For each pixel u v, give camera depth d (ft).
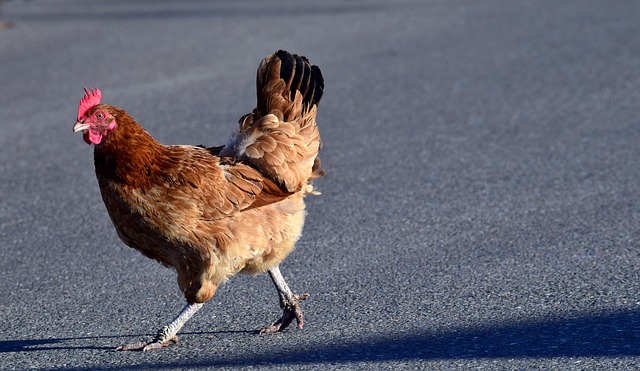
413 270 39.65
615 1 123.75
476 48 95.45
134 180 31.83
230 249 32.63
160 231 32.24
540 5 123.54
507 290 36.58
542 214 46.60
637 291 35.70
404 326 33.55
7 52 101.55
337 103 74.95
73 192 55.01
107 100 78.33
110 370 31.37
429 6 126.21
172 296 38.32
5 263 43.32
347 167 57.06
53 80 87.35
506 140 61.46
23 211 51.62
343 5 129.39
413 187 52.47
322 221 47.26
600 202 47.96
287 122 34.32
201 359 31.86
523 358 30.01
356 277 39.22
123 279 40.55
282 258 34.30
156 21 119.75
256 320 35.42
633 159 55.42
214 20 119.14
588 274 37.91
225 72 88.07
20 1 140.87
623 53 89.20
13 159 62.69
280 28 111.55
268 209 33.53
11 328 35.53
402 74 84.53
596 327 32.32
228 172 32.89
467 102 73.00
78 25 118.21
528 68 84.58
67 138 67.72
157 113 73.61
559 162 55.72
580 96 72.95
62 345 33.73
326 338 33.01
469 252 41.63
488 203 48.91
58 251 44.75
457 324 33.40
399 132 65.00
